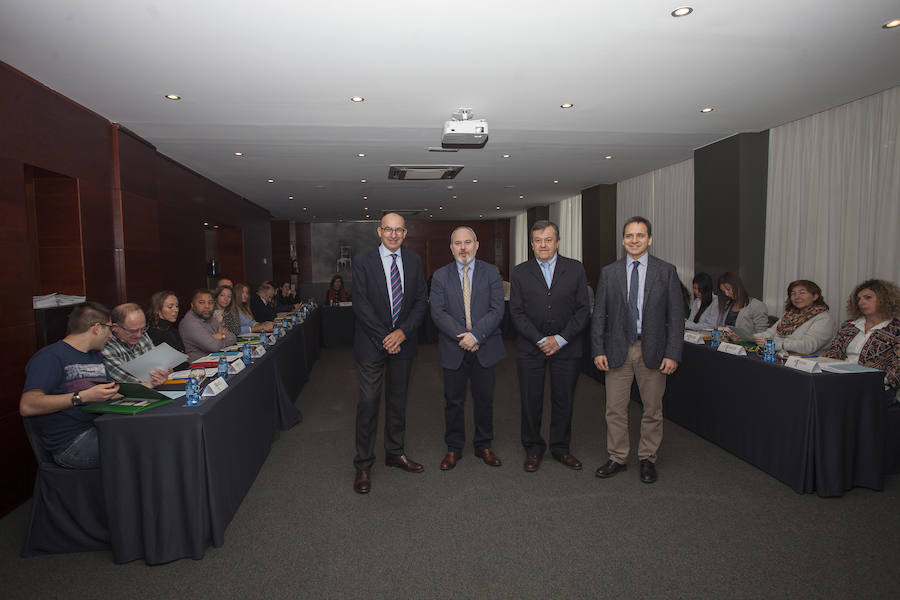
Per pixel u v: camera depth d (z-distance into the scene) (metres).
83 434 2.41
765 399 3.16
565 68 3.33
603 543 2.42
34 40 2.78
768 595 2.02
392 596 2.05
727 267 5.59
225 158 5.98
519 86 3.68
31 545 2.38
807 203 4.91
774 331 4.02
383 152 5.91
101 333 2.53
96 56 3.01
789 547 2.36
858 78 3.68
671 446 3.71
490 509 2.77
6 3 2.38
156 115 4.24
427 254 16.95
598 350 3.10
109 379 2.66
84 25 2.61
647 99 4.06
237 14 2.52
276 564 2.28
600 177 8.20
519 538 2.47
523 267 3.23
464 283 3.19
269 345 4.38
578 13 2.57
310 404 5.06
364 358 3.02
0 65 3.05
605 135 5.29
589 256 9.46
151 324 3.65
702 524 2.58
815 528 2.53
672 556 2.30
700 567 2.21
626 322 3.01
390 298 3.05
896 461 3.13
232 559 2.32
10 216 3.08
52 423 2.37
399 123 4.62
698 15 2.62
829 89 3.94
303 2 2.41
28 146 3.29
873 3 2.53
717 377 3.65
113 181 4.46
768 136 5.32
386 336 2.97
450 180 8.24
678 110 4.41
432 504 2.84
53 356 2.38
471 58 3.14
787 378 2.97
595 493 2.95
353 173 7.29
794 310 3.89
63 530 2.39
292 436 4.08
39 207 3.85
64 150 3.72
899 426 3.10
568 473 3.24
